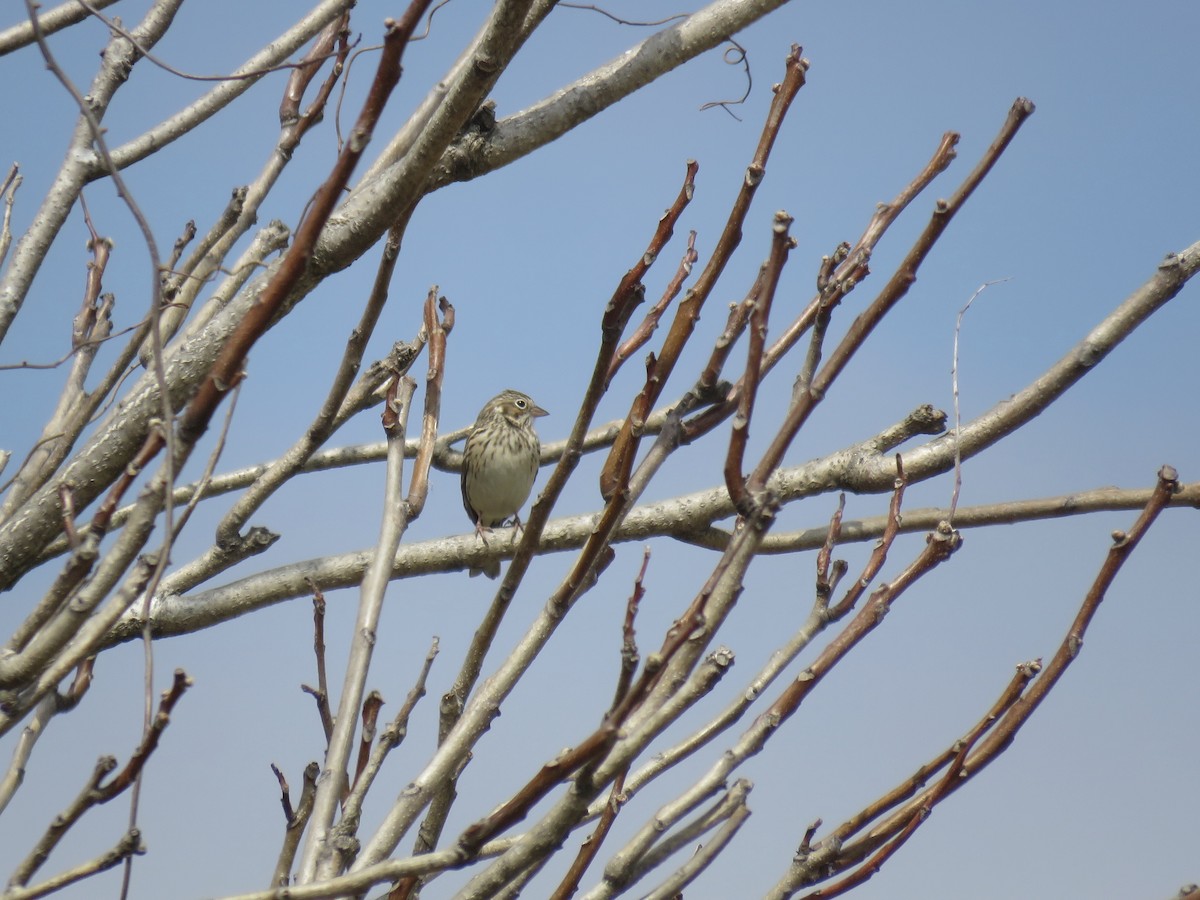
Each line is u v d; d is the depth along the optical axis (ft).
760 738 20.26
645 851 19.94
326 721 23.04
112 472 25.35
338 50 28.40
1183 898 18.53
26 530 24.84
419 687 22.80
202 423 18.51
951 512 20.89
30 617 19.94
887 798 21.30
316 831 21.24
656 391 20.22
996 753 21.09
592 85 27.89
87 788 17.79
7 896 17.44
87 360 33.32
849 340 18.42
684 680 18.31
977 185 18.07
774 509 18.22
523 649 21.29
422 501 24.84
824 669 20.22
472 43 29.35
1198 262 28.27
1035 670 21.43
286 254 17.98
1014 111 18.10
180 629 33.09
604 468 21.35
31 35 31.07
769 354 21.75
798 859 20.98
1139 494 31.71
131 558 18.94
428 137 23.66
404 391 26.17
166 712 17.74
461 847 17.53
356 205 24.67
